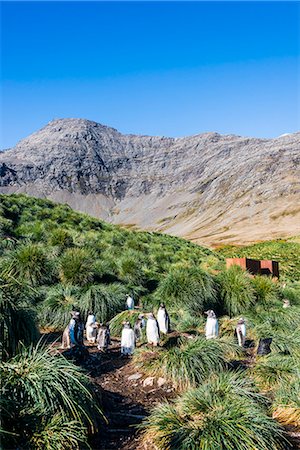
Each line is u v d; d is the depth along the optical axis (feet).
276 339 43.14
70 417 21.56
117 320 52.70
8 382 21.33
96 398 25.49
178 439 22.18
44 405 21.16
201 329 51.01
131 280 68.85
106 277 67.26
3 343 27.22
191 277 62.75
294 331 49.49
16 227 83.56
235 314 62.23
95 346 46.32
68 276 61.36
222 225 635.25
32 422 20.47
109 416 26.27
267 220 599.98
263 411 25.91
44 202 109.81
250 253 222.48
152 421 24.44
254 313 61.21
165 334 45.50
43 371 22.15
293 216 593.83
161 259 87.20
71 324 40.88
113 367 37.91
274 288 69.00
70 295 56.29
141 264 78.02
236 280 65.46
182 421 23.99
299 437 23.86
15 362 23.21
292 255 196.34
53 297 54.44
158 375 33.91
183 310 58.03
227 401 24.90
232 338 45.39
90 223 101.76
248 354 42.39
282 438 23.18
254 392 29.66
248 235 528.63
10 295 29.60
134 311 54.03
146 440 22.97
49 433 20.04
